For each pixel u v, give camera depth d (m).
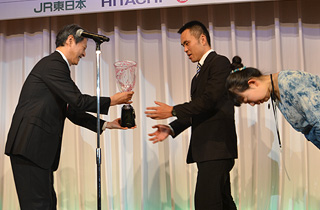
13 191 3.20
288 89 1.79
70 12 2.93
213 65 2.24
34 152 2.13
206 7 3.14
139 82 3.08
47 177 2.22
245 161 3.04
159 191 3.09
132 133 3.13
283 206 2.98
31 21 3.28
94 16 3.25
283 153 2.97
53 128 2.23
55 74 2.21
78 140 3.11
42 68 2.24
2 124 3.22
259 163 3.01
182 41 2.44
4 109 3.25
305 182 2.95
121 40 3.20
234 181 3.02
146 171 3.07
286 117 1.88
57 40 2.36
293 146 3.02
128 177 3.12
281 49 3.07
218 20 3.13
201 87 2.28
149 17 3.20
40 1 2.96
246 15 3.12
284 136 2.98
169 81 3.11
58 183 3.13
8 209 3.19
